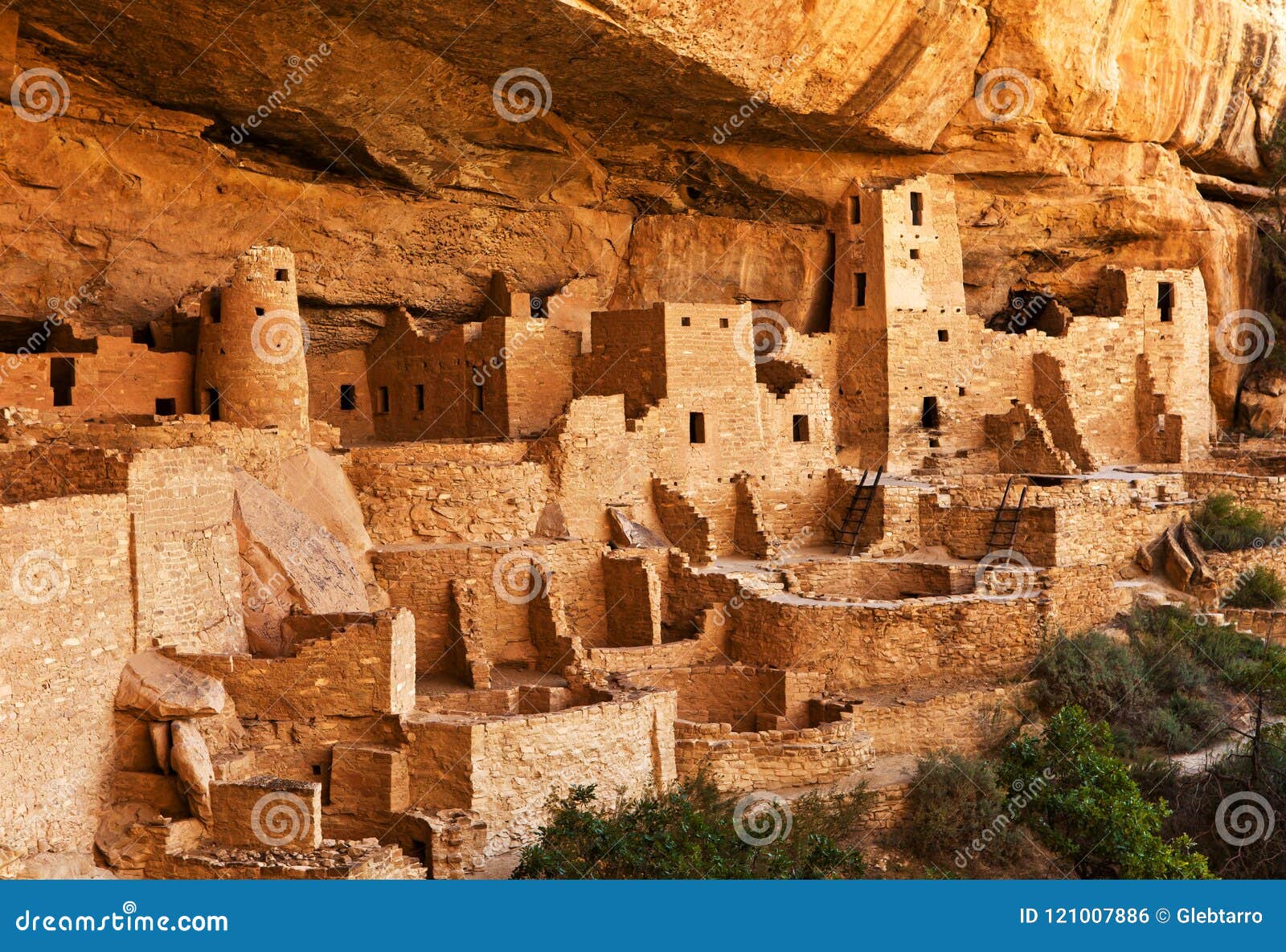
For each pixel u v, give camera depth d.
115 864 18.75
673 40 27.48
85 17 23.83
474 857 21.09
